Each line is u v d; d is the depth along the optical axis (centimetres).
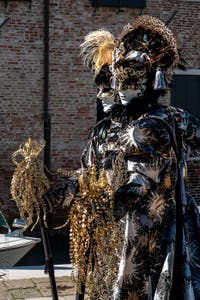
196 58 1330
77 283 281
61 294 555
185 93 1308
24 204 266
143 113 271
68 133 1250
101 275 275
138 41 283
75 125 1253
